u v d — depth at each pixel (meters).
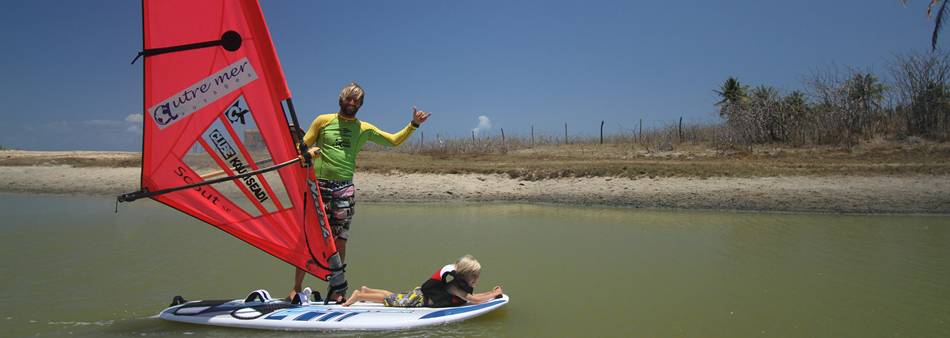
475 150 23.47
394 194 15.63
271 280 6.93
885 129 19.16
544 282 6.88
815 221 11.34
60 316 5.43
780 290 6.47
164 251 8.61
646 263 7.87
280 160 5.11
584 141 25.38
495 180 16.33
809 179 13.84
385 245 9.23
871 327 5.23
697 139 23.09
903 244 8.99
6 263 7.77
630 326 5.26
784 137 20.75
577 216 12.46
